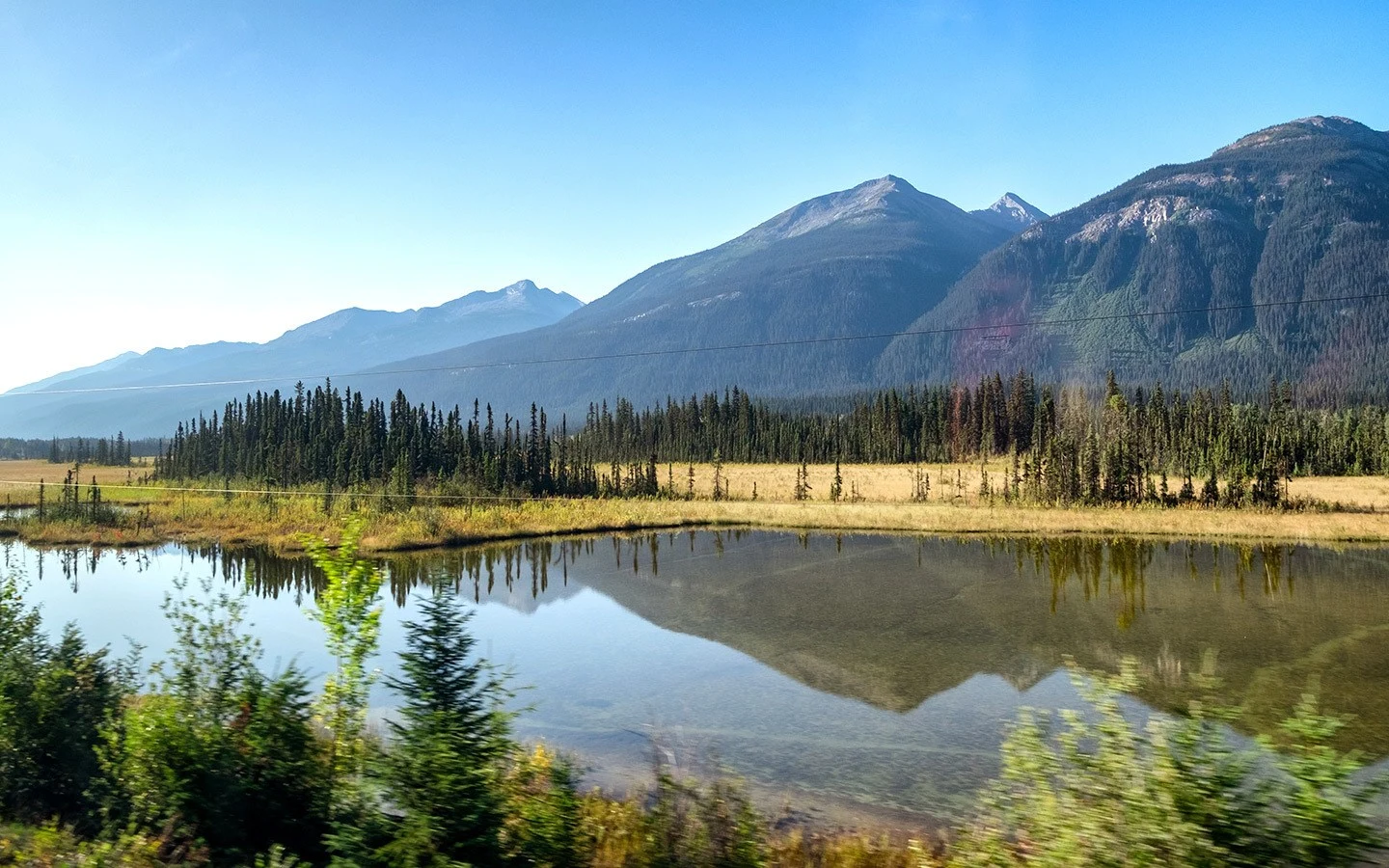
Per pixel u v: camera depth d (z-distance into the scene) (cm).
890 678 2367
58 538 5819
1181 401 11688
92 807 1016
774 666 2517
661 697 2216
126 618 3212
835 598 3553
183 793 896
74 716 1091
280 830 905
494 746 893
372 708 1931
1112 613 3169
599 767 1655
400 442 8881
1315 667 2389
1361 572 4009
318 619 1053
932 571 4203
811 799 1502
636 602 3569
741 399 15750
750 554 4922
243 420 11881
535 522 6122
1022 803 844
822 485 9288
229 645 1068
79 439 17950
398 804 838
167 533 5959
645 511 6769
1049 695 2186
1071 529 5672
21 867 813
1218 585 3712
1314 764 687
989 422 13038
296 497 7644
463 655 928
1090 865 697
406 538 5400
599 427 15975
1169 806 686
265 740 944
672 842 951
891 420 13675
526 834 880
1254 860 654
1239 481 6919
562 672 2488
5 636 1132
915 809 1447
